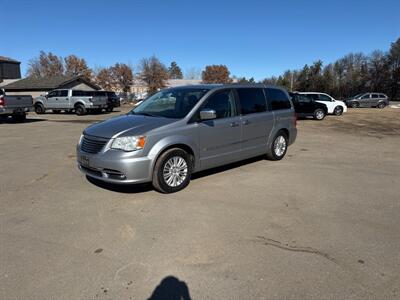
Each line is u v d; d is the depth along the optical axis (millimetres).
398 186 6137
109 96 29031
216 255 3641
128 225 4383
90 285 3119
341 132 14445
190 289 3059
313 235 4121
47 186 6035
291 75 80438
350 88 68625
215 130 6203
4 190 5848
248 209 4938
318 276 3256
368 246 3852
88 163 5383
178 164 5656
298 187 6004
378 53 67125
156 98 6727
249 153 7156
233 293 3004
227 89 6676
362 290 3049
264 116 7395
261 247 3816
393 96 62656
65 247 3818
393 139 12344
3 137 12492
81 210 4891
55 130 14836
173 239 4000
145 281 3178
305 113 20656
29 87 41406
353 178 6648
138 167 5148
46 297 2957
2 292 3021
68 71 75312
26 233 4176
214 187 5938
